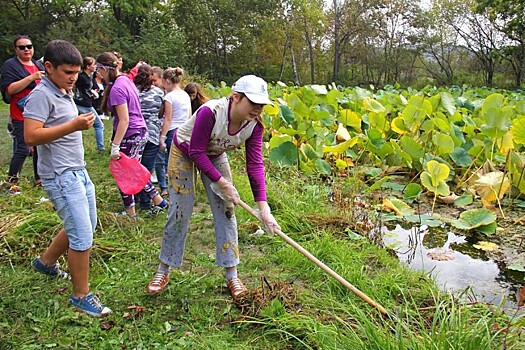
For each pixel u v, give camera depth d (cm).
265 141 945
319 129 798
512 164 645
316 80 4841
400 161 765
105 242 445
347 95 1138
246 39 3981
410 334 279
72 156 316
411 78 4806
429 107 785
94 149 884
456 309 330
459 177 755
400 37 4578
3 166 735
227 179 357
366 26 4484
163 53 3259
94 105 847
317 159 729
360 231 509
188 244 462
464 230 552
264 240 473
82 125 297
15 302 347
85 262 329
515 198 655
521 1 3419
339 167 736
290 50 4594
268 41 4256
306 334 311
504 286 415
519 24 3547
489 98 699
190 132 339
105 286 378
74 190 315
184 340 313
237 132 328
